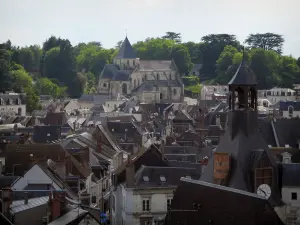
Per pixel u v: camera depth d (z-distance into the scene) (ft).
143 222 528.63
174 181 538.06
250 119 428.97
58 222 406.82
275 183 422.41
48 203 433.48
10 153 630.33
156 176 538.47
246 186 409.90
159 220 501.97
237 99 454.40
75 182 593.42
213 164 426.51
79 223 402.52
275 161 433.07
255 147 424.87
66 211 439.63
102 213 510.58
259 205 364.17
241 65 441.27
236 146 422.82
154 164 586.04
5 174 609.83
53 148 633.20
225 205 370.73
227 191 374.84
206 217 372.17
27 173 536.01
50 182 533.55
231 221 363.97
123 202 542.57
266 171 414.62
